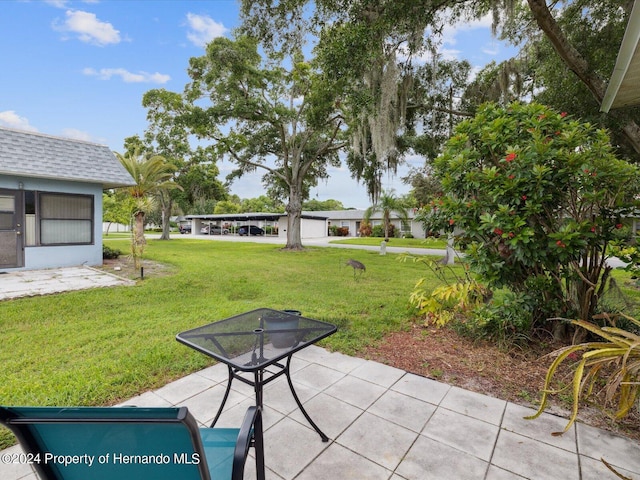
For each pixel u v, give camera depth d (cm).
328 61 578
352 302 524
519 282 338
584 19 558
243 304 507
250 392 249
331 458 180
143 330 388
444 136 977
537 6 441
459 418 217
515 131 334
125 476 98
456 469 172
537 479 164
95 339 359
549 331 333
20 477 164
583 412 223
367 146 1034
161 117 1323
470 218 328
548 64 607
